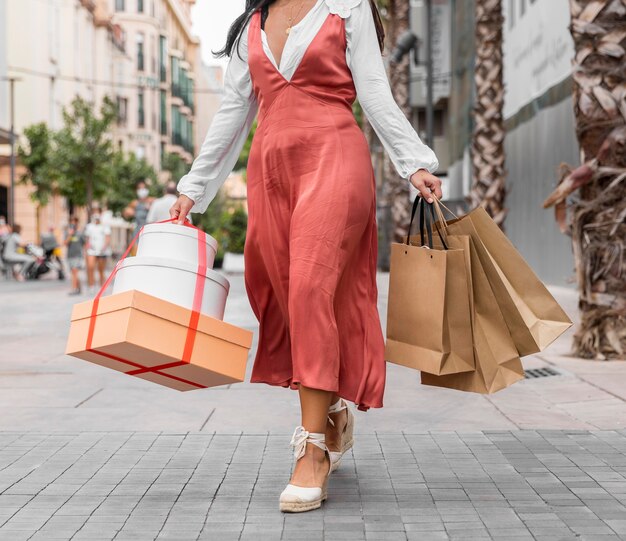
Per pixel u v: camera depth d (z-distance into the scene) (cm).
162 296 298
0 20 3597
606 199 692
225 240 3375
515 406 509
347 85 318
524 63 1920
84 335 300
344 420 339
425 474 353
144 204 1644
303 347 304
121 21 6894
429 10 1828
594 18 691
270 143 316
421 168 316
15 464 373
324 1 316
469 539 271
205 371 301
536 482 338
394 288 320
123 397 545
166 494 326
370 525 286
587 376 607
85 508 308
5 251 2562
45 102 4094
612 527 281
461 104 2891
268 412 495
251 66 322
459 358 312
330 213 304
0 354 768
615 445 402
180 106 8419
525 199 1994
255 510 304
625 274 693
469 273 310
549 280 1789
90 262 1753
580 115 701
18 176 3875
